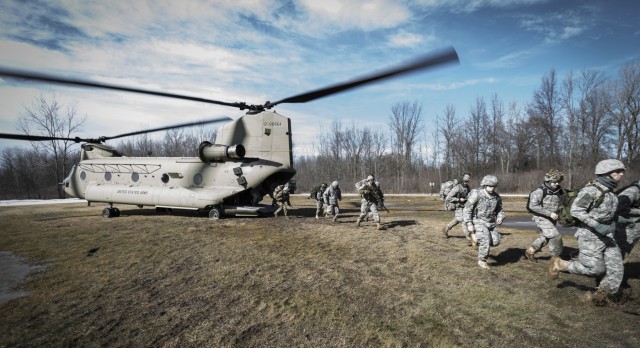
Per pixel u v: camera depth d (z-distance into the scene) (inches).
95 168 529.0
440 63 158.6
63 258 261.3
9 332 142.3
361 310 158.1
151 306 168.1
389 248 278.1
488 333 133.0
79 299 178.9
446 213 535.8
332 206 437.4
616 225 187.3
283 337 134.9
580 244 162.4
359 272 216.8
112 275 218.2
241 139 463.5
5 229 404.2
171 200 464.8
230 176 453.4
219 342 131.8
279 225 405.4
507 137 1615.4
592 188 155.1
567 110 1317.7
